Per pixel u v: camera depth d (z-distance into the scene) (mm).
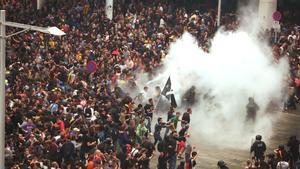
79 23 50906
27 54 39688
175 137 27859
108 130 27094
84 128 25641
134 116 30156
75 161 24562
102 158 23328
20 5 54375
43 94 29969
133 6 56219
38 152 23500
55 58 39281
